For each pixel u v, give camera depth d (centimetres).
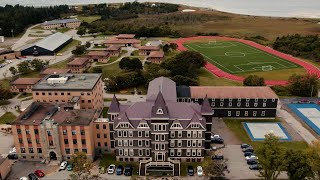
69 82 16788
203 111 13362
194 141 12988
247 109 16688
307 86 19888
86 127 12725
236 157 13525
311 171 10969
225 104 16575
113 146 13762
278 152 11238
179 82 19800
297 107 18325
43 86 16250
